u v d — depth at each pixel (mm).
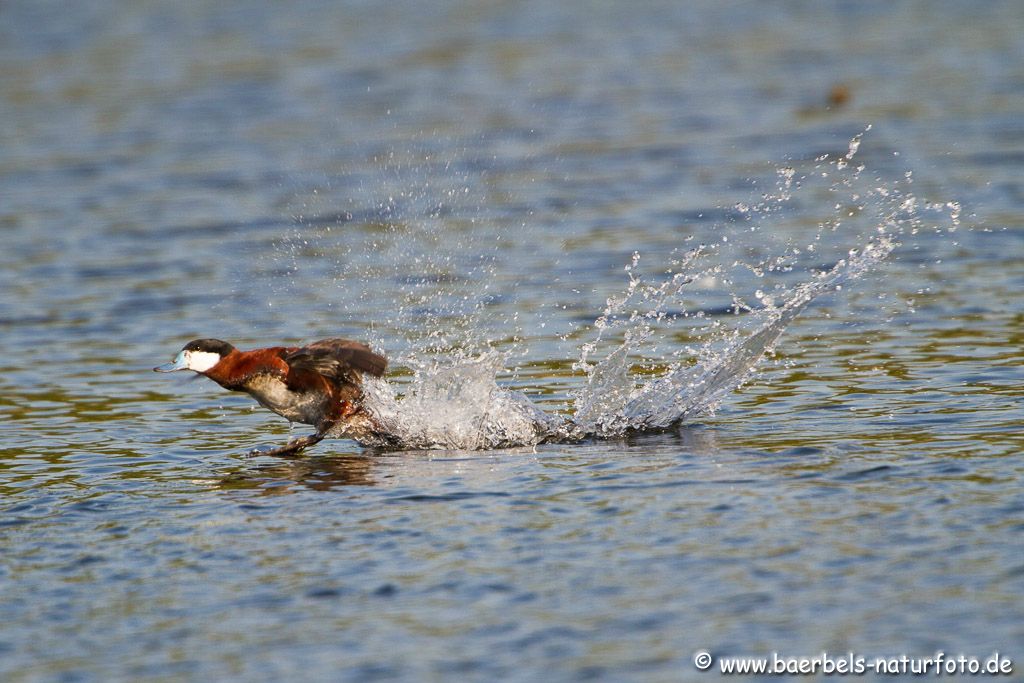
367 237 36469
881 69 62469
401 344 25953
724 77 62094
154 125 54250
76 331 28109
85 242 36719
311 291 30922
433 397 19250
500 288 30469
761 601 12133
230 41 74000
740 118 52562
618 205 39031
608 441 18641
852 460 16547
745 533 13859
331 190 42594
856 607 11914
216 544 14430
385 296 30188
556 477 16547
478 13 83625
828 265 31328
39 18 83000
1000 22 74312
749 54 68438
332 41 73688
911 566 12719
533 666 11109
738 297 29016
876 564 12805
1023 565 12594
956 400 19922
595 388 19781
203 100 59031
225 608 12609
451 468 17438
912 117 50594
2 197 42781
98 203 41688
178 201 41719
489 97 58594
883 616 11719
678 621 11820
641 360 24172
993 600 11906
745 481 15805
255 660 11469
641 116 53938
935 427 18234
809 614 11828
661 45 71562
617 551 13531
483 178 43844
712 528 14070
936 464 16141
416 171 45219
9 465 18438
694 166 44156
